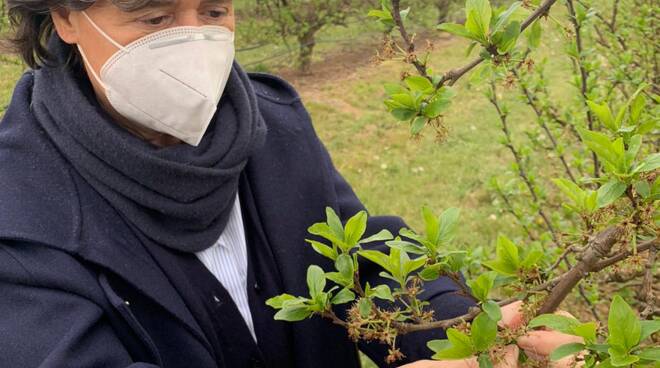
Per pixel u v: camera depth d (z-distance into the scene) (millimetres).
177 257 1202
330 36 10086
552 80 6852
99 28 1127
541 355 1010
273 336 1326
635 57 3309
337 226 995
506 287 935
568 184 905
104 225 1136
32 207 1100
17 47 1191
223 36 1202
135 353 1133
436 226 964
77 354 1005
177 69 1140
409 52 1004
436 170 5984
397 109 998
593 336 809
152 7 1101
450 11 9547
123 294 1146
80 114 1109
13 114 1213
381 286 971
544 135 5172
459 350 891
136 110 1165
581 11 2268
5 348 984
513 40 963
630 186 829
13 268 1032
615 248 943
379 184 5785
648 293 862
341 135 6836
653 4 3172
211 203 1183
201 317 1197
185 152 1162
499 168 5918
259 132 1276
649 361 782
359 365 1483
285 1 8422
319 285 974
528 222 2941
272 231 1347
